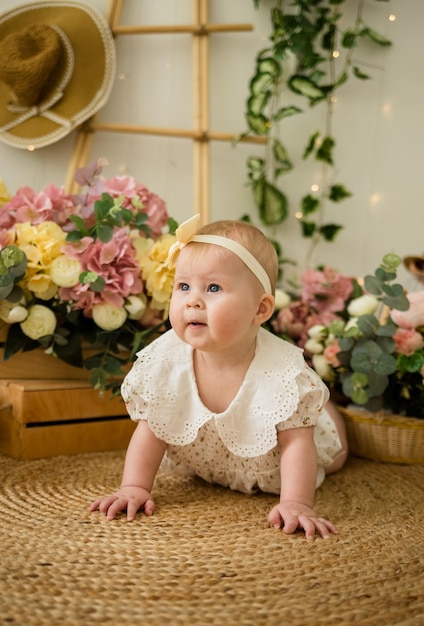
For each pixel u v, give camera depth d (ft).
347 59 6.70
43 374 4.93
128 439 5.05
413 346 4.82
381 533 3.49
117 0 6.33
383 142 7.00
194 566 2.94
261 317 3.71
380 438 5.01
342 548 3.24
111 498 3.65
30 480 4.14
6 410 4.64
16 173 6.17
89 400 4.82
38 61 5.77
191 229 3.60
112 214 4.76
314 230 6.91
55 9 6.11
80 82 6.09
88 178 5.07
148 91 6.64
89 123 6.26
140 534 3.31
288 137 6.98
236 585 2.77
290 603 2.65
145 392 3.79
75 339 4.83
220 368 3.79
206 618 2.49
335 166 7.02
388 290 4.73
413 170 6.98
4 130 6.00
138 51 6.59
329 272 5.76
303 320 5.49
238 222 3.83
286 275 7.04
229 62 6.84
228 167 6.93
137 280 4.83
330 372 5.19
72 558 2.97
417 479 4.62
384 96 6.96
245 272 3.58
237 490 4.15
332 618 2.55
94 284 4.58
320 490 4.28
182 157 6.77
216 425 3.70
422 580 2.94
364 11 6.86
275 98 6.88
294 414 3.68
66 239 4.75
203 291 3.53
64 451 4.74
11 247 4.45
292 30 6.53
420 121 6.94
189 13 6.72
